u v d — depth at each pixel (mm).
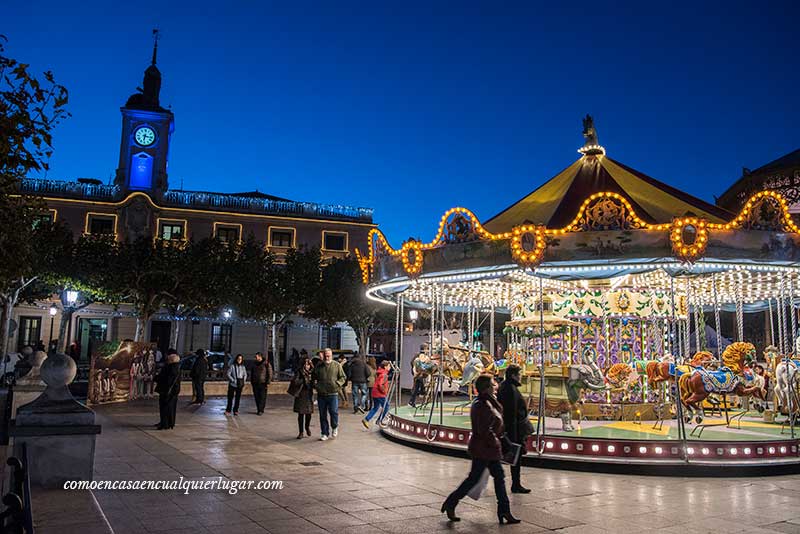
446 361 16594
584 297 15172
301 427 13461
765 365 18234
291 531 6410
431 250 12695
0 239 6078
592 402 14438
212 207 42156
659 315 15336
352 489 8477
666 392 14828
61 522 5945
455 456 11398
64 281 27891
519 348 16422
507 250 11492
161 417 14133
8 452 9914
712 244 10586
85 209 39688
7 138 5473
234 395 18250
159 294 31203
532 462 10703
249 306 32188
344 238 43969
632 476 9891
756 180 23125
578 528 6789
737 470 9922
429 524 6844
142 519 6684
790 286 14039
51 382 7773
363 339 36312
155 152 41719
